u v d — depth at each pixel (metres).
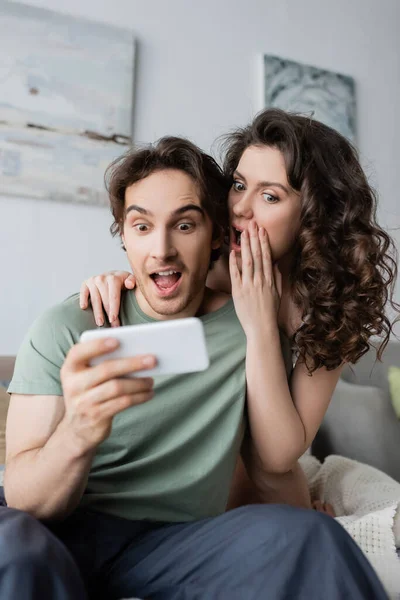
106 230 2.29
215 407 1.00
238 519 0.80
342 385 1.99
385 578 1.10
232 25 2.60
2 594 0.59
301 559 0.72
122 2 2.38
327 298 1.10
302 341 1.11
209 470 0.97
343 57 2.85
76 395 0.72
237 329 1.09
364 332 1.16
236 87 2.58
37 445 0.88
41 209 2.19
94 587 0.88
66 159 2.22
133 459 0.98
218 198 1.08
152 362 0.69
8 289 2.13
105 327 1.00
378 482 1.49
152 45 2.43
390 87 2.96
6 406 1.54
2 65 2.15
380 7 2.97
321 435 1.98
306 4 2.78
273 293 1.07
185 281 0.99
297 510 0.77
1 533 0.64
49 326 0.96
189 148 1.00
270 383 1.03
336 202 1.12
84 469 0.79
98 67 2.29
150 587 0.82
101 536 0.90
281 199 1.08
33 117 2.18
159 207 0.96
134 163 0.99
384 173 2.89
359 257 1.11
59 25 2.25
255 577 0.74
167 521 0.95
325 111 2.74
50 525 0.86
